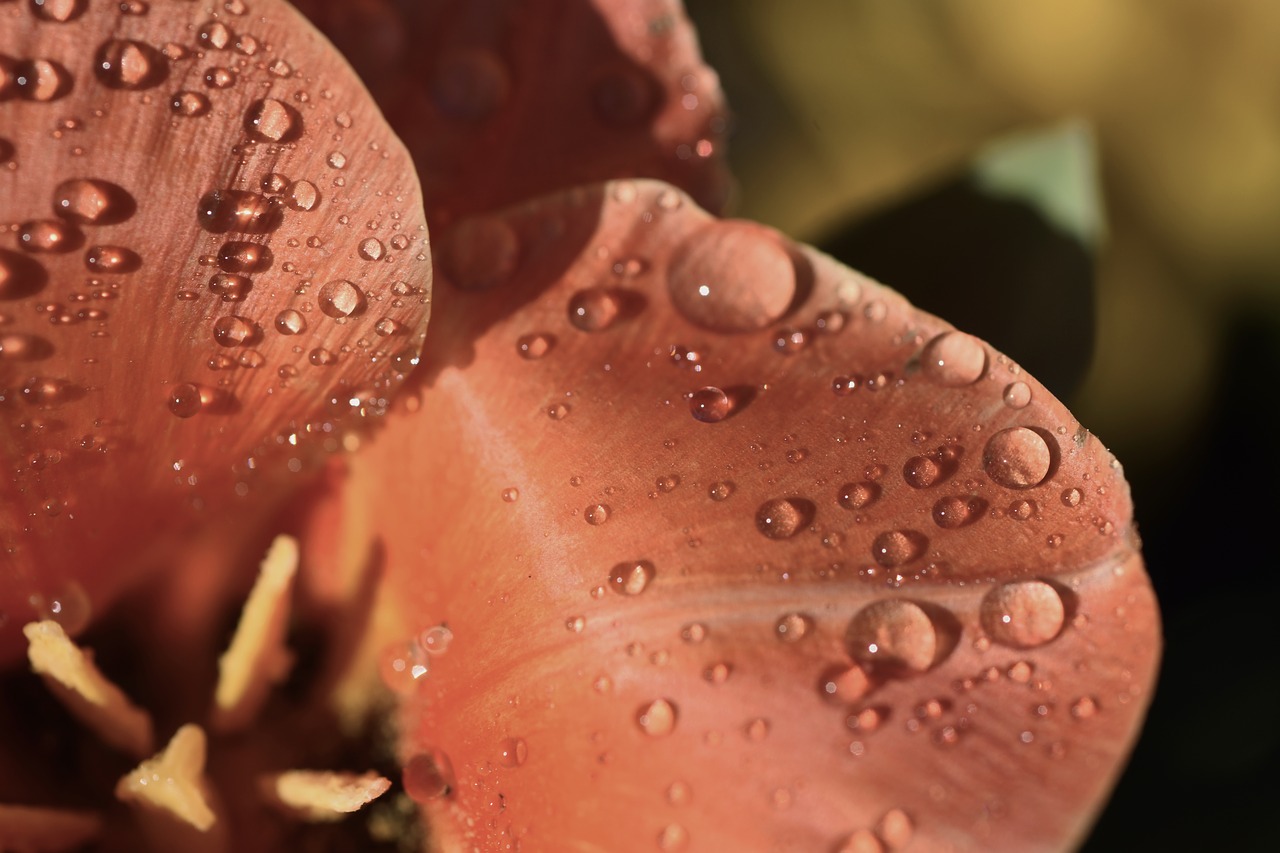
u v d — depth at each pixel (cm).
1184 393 20
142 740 14
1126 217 20
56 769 14
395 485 14
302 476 14
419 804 14
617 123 15
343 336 13
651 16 15
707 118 15
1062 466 12
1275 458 19
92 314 12
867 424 12
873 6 20
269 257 12
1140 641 12
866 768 12
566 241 13
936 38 20
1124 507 12
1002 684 12
